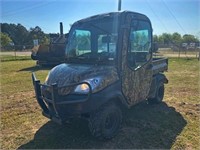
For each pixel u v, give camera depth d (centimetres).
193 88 815
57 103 353
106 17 404
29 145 388
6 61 2178
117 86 388
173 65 1606
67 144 384
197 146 376
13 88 859
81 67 394
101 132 374
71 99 352
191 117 508
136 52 430
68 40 459
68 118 364
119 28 386
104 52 401
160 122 475
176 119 493
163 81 608
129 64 411
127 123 465
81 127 446
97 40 410
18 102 657
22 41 8394
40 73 1248
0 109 591
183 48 3253
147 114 522
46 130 445
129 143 384
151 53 486
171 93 739
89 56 418
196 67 1471
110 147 371
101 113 369
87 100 341
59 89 357
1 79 1073
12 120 508
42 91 397
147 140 394
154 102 589
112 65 390
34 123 487
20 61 2180
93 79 359
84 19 445
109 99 367
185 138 403
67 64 432
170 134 418
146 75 475
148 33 465
